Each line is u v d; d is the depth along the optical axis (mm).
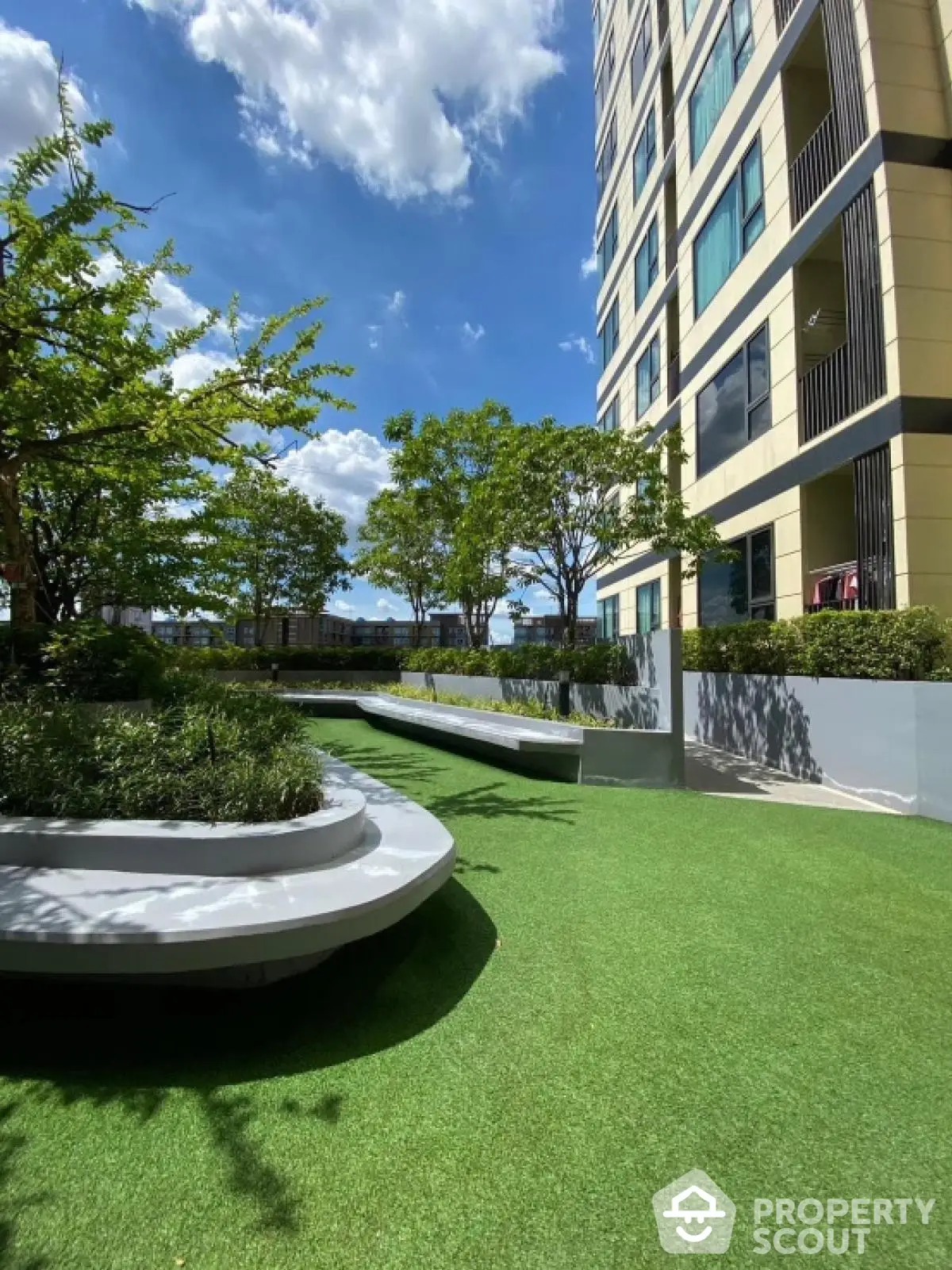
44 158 4242
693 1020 2455
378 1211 1646
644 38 15266
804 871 4012
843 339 8953
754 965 2865
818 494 8578
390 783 6477
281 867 2939
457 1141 1869
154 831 2951
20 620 6445
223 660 17531
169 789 3322
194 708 4520
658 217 14219
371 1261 1516
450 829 4820
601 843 4512
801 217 8609
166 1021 2479
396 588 19062
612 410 18328
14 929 2262
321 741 9547
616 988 2680
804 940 3096
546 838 4609
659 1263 1508
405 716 9617
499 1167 1781
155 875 2826
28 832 2941
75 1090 2088
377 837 3510
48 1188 1717
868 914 3391
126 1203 1674
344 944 2576
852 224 7492
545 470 8859
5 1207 1661
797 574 8648
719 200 11031
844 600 7852
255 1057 2258
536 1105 2014
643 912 3404
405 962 2895
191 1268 1500
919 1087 2086
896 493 6809
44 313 4973
